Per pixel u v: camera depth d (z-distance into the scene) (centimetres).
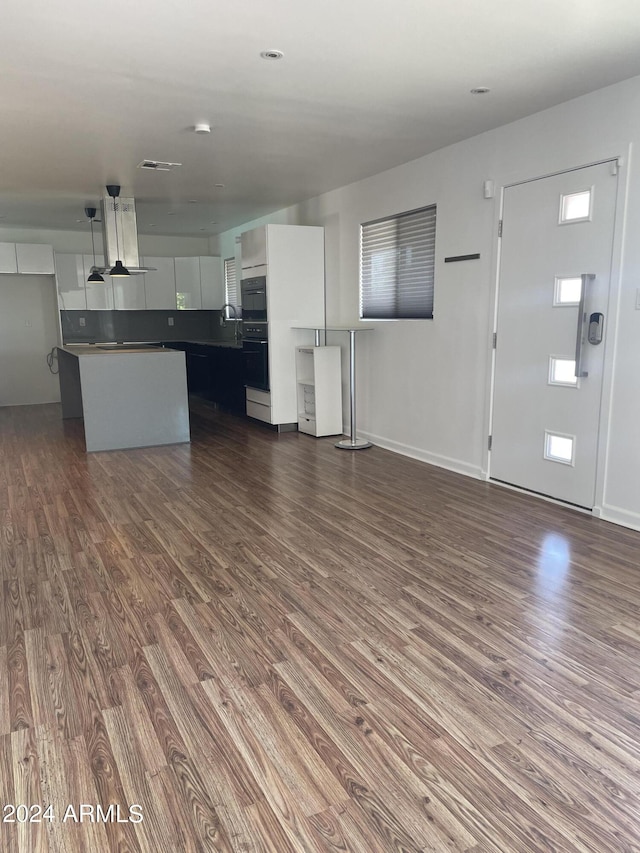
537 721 192
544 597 273
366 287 594
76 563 317
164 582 294
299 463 525
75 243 912
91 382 566
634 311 336
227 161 502
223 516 389
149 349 664
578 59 303
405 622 253
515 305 416
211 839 150
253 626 252
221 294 980
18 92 341
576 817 156
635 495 348
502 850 146
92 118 388
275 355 653
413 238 520
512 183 407
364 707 200
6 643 241
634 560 311
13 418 769
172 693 208
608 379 355
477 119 399
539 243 393
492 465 453
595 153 349
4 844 150
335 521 376
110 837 152
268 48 288
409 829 152
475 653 230
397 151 477
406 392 543
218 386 819
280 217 750
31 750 182
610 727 189
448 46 288
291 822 155
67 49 286
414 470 496
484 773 171
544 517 375
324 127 411
